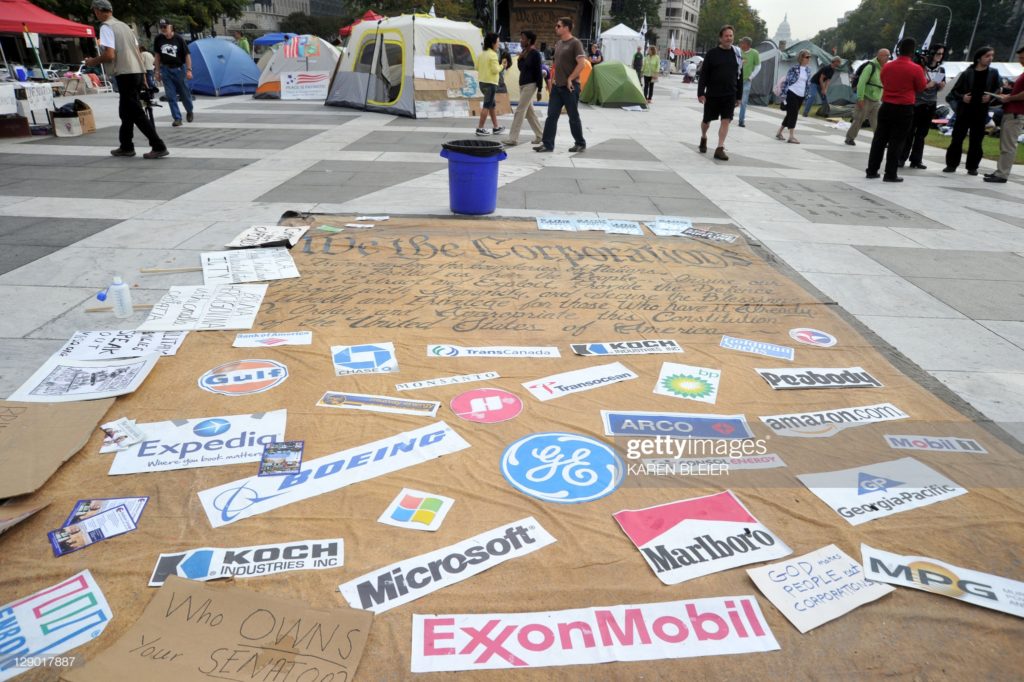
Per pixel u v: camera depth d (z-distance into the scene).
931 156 11.43
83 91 18.44
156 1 28.53
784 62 22.66
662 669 1.67
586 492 2.31
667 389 3.05
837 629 1.80
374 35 14.12
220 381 2.95
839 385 3.14
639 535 2.11
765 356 3.43
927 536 2.15
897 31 61.56
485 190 5.76
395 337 3.48
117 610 1.76
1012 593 1.93
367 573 1.92
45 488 2.21
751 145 11.34
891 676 1.67
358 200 6.34
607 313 3.92
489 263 4.66
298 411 2.74
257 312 3.71
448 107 13.80
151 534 2.03
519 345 3.45
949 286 4.64
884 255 5.29
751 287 4.41
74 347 3.18
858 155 10.65
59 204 5.88
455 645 1.70
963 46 57.62
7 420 2.54
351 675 1.61
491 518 2.16
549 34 26.11
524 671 1.65
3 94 9.41
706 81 9.28
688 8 107.25
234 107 14.98
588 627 1.77
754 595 1.89
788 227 5.99
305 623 1.73
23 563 1.90
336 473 2.36
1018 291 4.58
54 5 25.36
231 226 5.33
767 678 1.65
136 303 3.78
